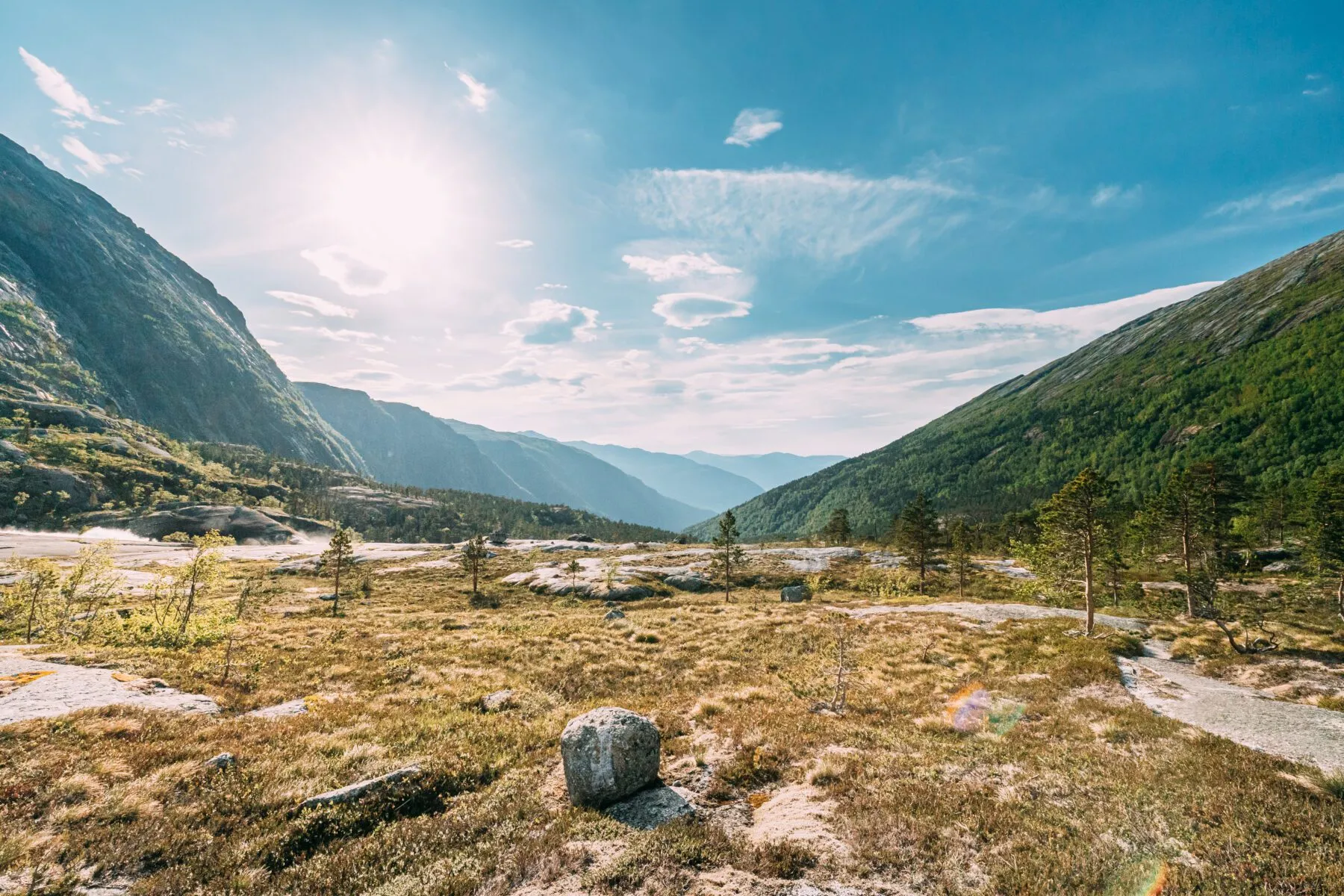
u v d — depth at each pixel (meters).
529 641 35.56
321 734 16.94
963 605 52.34
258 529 182.62
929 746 15.63
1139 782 12.09
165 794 12.15
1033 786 12.22
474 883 9.84
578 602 74.31
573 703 23.77
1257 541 86.12
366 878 10.15
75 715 15.48
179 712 17.44
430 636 37.28
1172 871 8.59
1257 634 30.27
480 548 87.75
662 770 14.87
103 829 10.56
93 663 22.08
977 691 22.78
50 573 35.75
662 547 139.75
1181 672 25.44
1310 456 173.38
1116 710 18.33
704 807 12.77
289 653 29.84
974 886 8.80
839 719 19.02
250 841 10.99
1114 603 56.22
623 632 39.69
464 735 17.73
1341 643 27.86
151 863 10.16
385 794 13.11
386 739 16.95
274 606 63.69
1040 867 8.99
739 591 80.62
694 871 9.88
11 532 151.88
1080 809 10.98
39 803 11.09
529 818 12.44
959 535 74.88
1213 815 10.34
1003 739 16.27
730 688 24.58
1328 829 9.52
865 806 11.61
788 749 15.45
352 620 48.06
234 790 12.64
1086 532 36.00
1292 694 20.75
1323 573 44.28
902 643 33.16
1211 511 44.88
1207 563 44.59
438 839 11.46
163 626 30.70
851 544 138.25
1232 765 12.63
